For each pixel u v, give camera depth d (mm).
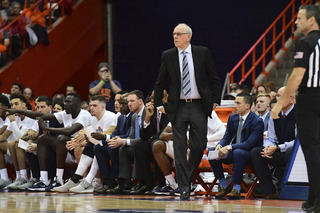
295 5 36969
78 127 20656
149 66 38625
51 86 34688
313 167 11797
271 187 17125
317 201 11766
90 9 37969
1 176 22812
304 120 11859
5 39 31844
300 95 11891
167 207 13172
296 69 11594
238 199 16844
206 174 21359
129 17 39125
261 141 17641
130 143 18844
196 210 12391
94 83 27406
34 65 33406
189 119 16625
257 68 37031
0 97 23047
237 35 37531
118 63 39031
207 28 37938
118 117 20391
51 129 20453
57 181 20625
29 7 34344
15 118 23203
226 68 37500
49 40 34562
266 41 37156
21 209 12250
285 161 17172
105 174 19500
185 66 16609
